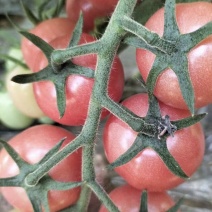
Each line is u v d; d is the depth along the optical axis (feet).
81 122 0.42
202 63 0.35
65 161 0.42
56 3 0.61
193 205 0.64
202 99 0.36
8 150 0.41
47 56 0.39
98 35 0.51
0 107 0.68
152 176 0.39
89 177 0.39
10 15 0.85
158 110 0.37
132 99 0.41
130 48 0.77
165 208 0.44
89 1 0.51
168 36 0.34
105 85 0.36
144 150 0.38
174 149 0.39
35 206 0.41
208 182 0.66
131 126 0.36
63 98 0.39
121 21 0.34
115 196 0.45
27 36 0.39
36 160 0.42
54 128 0.45
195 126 0.40
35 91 0.42
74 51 0.36
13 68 0.65
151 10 0.48
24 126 0.71
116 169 0.42
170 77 0.35
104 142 0.41
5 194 0.45
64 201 0.43
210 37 0.35
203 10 0.36
